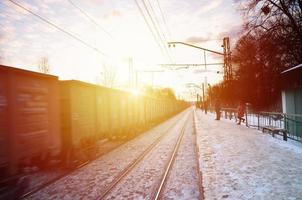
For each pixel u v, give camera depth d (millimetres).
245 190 5867
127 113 18438
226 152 10336
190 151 12227
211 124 24688
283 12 18141
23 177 6270
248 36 20750
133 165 9648
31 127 6797
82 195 6648
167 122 36875
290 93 13141
